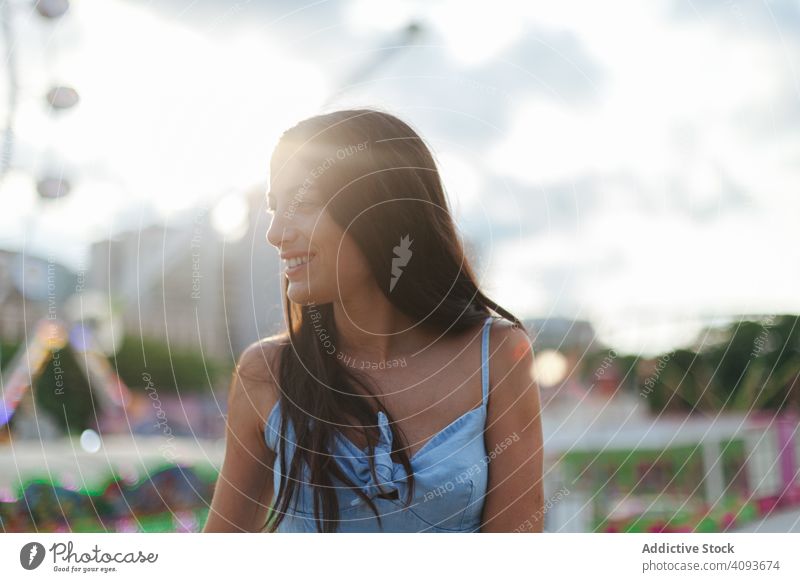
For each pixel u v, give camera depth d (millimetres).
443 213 1034
